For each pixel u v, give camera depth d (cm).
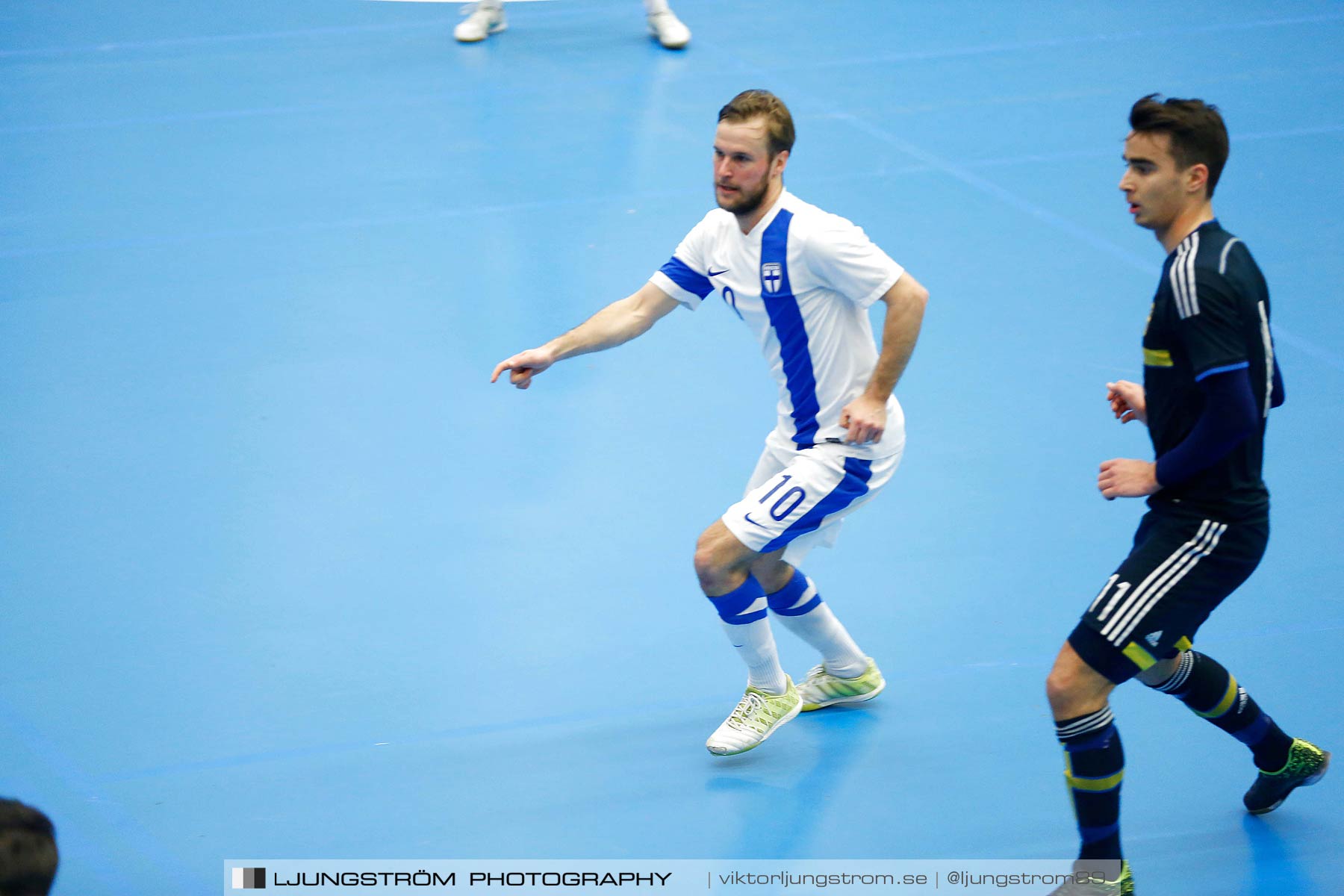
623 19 4272
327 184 3089
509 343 2419
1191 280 1126
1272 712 1519
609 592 1767
